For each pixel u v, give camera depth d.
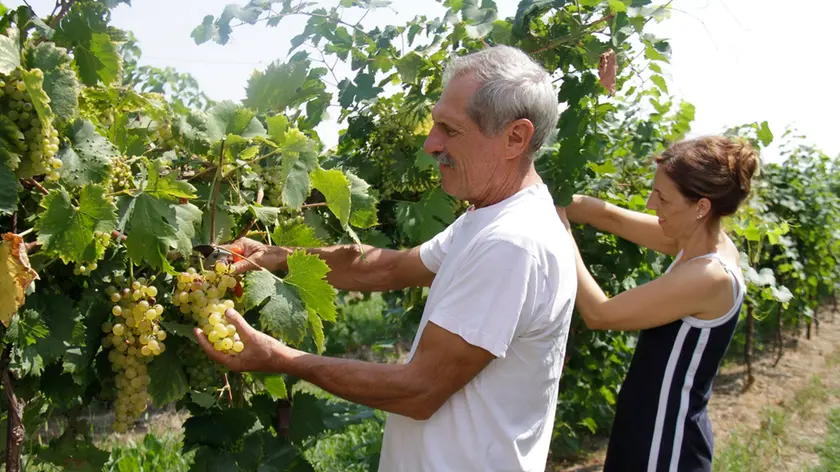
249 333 1.73
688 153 2.39
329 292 1.86
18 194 1.58
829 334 10.60
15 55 1.49
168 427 5.04
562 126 2.98
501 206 1.83
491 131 1.77
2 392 1.87
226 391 2.31
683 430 2.40
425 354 1.73
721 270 2.37
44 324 1.61
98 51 1.88
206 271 1.79
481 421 1.79
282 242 2.15
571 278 1.87
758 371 8.47
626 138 5.49
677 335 2.41
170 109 2.20
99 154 1.69
